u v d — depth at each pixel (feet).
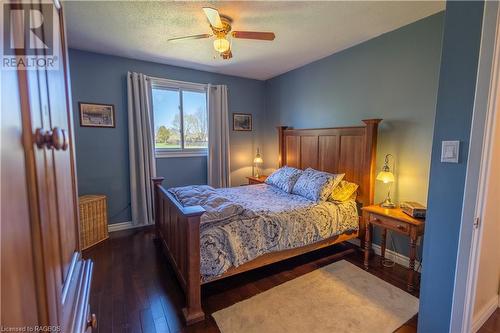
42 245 1.53
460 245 4.42
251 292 7.18
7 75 1.24
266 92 15.72
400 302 6.66
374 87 9.38
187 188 9.37
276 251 7.55
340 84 10.71
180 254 6.84
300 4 7.00
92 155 11.27
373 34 8.99
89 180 11.28
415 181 8.30
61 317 1.93
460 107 4.31
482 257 5.18
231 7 7.13
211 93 13.70
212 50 10.55
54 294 1.77
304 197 9.88
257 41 9.52
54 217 1.90
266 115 15.81
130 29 8.53
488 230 5.18
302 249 8.19
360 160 9.50
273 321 5.99
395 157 8.84
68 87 2.92
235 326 5.85
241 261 6.65
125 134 11.89
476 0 4.04
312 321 5.98
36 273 1.49
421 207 7.52
